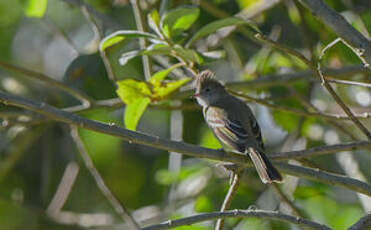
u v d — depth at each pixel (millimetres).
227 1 12969
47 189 12672
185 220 6496
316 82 11789
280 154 7625
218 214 6574
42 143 13773
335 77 10078
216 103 9391
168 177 11133
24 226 13211
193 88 10414
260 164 7543
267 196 10570
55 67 13906
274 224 10148
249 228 10203
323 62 11203
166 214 11117
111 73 10078
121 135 6895
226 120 8812
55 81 10102
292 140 11602
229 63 12938
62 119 6797
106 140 13336
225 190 10562
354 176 10773
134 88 8578
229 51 12117
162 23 8281
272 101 11781
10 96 6742
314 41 12125
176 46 8203
